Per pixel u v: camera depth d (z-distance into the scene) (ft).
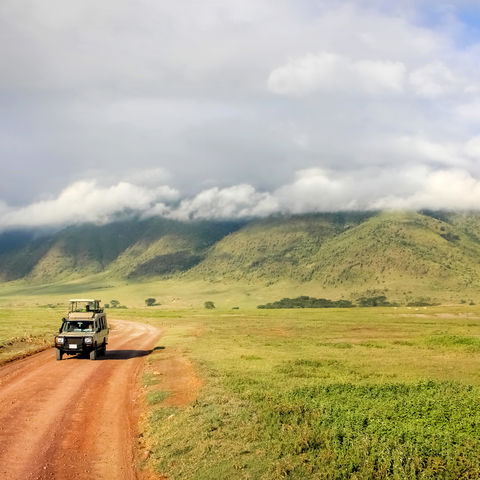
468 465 38.40
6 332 166.09
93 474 39.29
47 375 86.58
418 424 50.78
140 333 205.46
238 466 39.17
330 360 105.19
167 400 64.59
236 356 110.63
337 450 41.45
